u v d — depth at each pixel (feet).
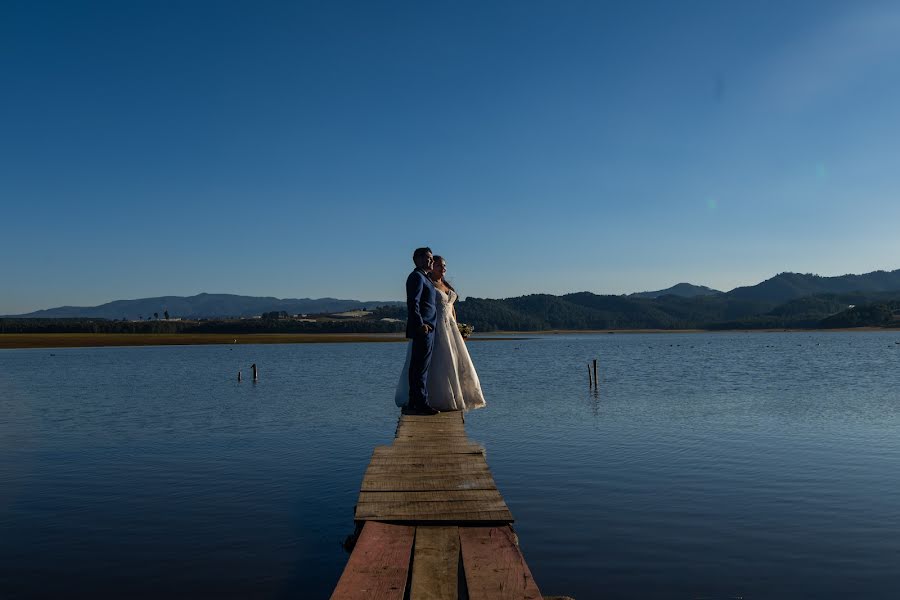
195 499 46.55
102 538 37.60
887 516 40.88
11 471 56.39
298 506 44.73
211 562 33.76
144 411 102.89
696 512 42.14
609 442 69.67
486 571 13.99
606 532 38.11
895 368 199.82
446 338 35.53
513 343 567.18
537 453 63.31
